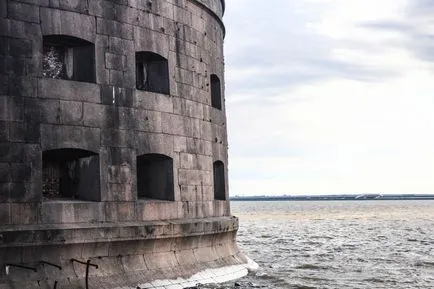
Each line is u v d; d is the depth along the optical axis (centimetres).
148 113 2119
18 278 1739
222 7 2786
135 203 2044
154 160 2231
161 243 2095
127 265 1977
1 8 1816
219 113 2567
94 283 1852
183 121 2273
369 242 4975
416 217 10769
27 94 1836
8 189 1783
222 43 2703
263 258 3634
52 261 1811
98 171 1959
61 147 1884
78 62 2016
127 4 2086
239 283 2306
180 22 2302
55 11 1906
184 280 2114
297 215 12888
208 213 2384
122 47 2055
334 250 4228
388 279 2753
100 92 1983
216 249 2425
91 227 1889
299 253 3988
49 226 1825
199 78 2394
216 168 2606
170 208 2177
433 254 3941
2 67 1805
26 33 1848
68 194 2019
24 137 1822
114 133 2008
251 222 9488
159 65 2239
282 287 2378
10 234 1736
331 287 2489
